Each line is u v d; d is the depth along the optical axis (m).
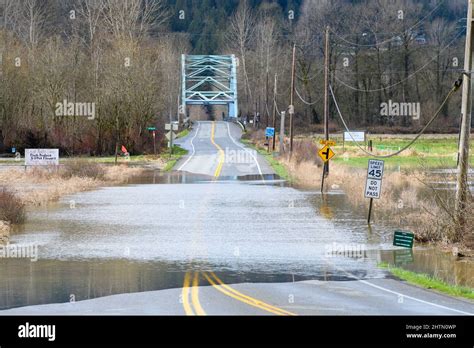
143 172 113.62
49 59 150.75
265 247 45.56
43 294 30.14
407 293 31.22
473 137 150.00
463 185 47.47
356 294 30.58
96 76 150.50
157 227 54.75
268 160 134.50
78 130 152.25
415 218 57.12
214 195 79.69
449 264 40.62
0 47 155.88
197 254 42.59
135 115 152.25
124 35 159.25
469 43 47.59
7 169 109.62
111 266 38.28
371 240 48.81
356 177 91.31
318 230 53.34
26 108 156.50
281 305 27.61
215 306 27.30
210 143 193.50
